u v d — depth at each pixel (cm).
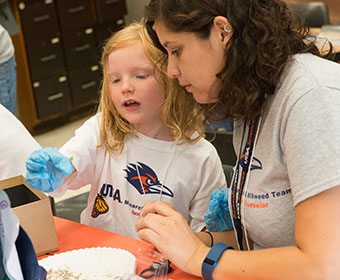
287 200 110
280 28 102
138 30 149
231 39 101
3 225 79
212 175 162
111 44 150
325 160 93
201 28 100
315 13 397
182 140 161
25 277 86
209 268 107
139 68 148
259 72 101
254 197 114
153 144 160
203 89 107
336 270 93
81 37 476
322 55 116
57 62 461
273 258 101
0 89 343
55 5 452
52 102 464
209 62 103
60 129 474
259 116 109
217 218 139
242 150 120
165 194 160
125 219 162
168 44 105
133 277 111
